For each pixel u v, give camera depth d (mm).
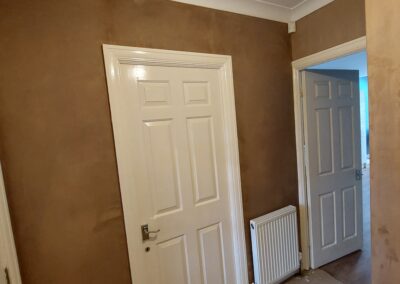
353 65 2402
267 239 2023
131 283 1552
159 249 1688
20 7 1225
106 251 1472
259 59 2057
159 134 1652
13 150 1223
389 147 752
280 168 2225
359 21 1732
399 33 697
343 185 2531
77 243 1390
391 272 778
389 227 772
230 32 1895
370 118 797
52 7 1294
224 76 1866
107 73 1432
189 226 1796
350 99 2520
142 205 1604
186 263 1799
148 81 1599
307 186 2336
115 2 1454
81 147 1384
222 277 1964
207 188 1861
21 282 1227
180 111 1721
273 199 2189
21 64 1230
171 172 1707
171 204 1716
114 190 1485
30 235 1271
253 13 2000
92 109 1407
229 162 1922
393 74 723
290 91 2256
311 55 2070
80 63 1368
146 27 1555
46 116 1292
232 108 1899
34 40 1257
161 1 1602
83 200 1397
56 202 1330
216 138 1881
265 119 2113
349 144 2549
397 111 723
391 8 712
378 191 794
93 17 1396
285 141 2242
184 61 1685
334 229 2512
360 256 2586
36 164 1277
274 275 2072
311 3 2016
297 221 2336
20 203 1244
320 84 2336
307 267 2391
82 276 1408
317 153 2357
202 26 1765
